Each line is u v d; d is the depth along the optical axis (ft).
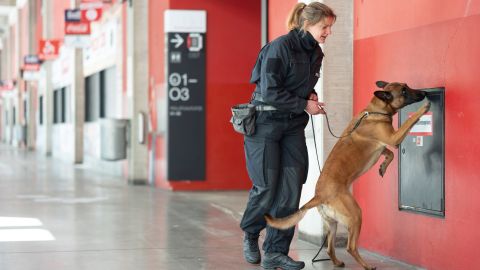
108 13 52.31
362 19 19.26
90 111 63.62
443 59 15.42
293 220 15.21
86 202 32.48
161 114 38.88
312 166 20.72
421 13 16.26
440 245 15.64
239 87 38.01
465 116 14.65
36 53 99.71
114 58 50.24
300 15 15.79
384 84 16.21
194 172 37.86
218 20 37.68
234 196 34.99
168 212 28.71
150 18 41.22
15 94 123.13
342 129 19.97
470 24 14.46
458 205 14.94
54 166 63.10
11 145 128.26
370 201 18.89
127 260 18.17
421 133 16.29
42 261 17.98
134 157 42.55
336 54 19.85
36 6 99.19
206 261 18.01
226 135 38.06
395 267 16.89
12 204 31.53
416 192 16.52
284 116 15.81
